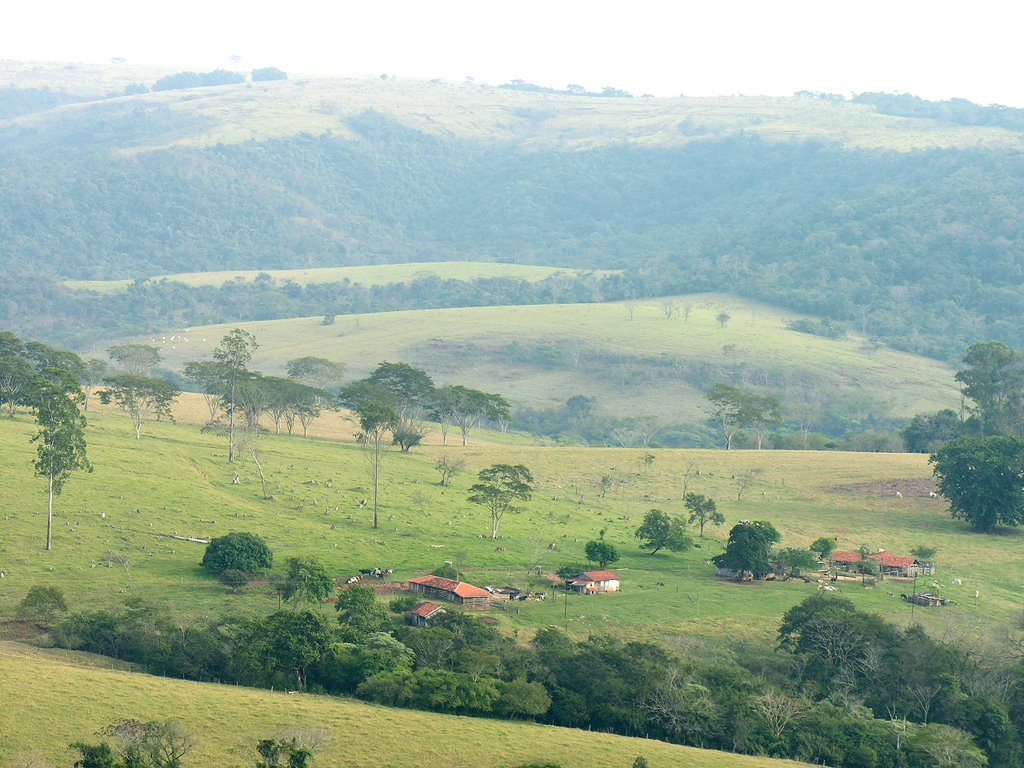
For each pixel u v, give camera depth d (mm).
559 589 126500
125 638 94062
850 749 90312
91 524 129375
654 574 137375
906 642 109938
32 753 67312
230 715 78750
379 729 79688
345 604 104188
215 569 117562
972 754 91500
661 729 91125
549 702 89875
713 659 105562
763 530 140000
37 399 129500
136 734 70125
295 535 135125
